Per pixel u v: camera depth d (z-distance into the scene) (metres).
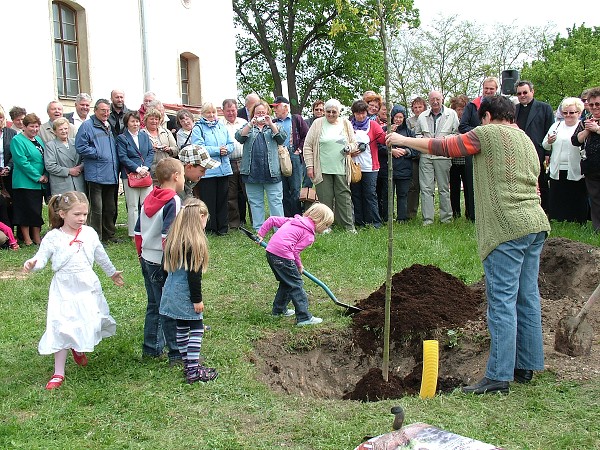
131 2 18.95
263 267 8.55
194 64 22.05
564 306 6.37
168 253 5.05
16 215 10.04
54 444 4.10
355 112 10.95
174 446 4.07
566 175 10.11
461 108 11.78
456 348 5.85
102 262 5.49
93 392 4.88
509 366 4.69
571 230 9.61
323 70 37.38
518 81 11.15
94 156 9.75
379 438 3.53
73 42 17.31
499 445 3.94
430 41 30.69
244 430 4.28
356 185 11.23
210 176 10.31
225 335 6.11
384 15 5.05
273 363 5.90
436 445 3.43
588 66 35.16
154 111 10.20
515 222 4.59
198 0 21.94
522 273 4.79
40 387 5.04
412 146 4.86
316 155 10.56
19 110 10.72
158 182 5.57
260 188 10.38
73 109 17.02
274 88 38.06
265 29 37.66
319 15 34.97
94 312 5.25
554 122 10.43
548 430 4.14
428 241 9.65
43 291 7.67
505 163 4.62
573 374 4.95
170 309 5.08
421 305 6.29
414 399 4.65
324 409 4.54
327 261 8.72
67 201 5.20
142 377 5.18
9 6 14.89
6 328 6.43
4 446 4.07
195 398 4.78
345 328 6.26
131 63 19.03
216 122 10.44
